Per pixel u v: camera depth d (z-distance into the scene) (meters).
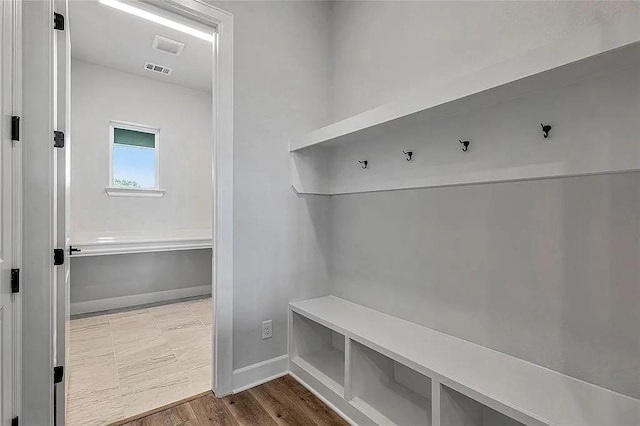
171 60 3.42
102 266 3.55
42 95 1.35
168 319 3.29
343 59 2.34
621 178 1.14
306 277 2.31
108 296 3.59
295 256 2.25
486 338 1.52
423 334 1.69
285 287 2.20
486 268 1.52
